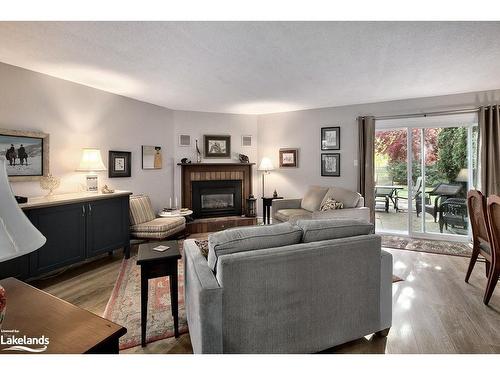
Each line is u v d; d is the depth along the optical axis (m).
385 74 3.46
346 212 4.07
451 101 4.41
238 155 5.88
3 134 3.00
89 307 2.40
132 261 3.62
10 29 2.30
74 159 3.72
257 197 6.01
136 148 4.63
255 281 1.45
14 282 1.33
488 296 2.36
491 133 4.08
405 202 4.95
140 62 3.03
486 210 2.40
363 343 1.87
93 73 3.37
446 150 4.62
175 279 1.92
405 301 2.45
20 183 3.17
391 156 5.04
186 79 3.61
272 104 5.09
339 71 3.35
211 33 2.38
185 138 5.45
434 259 3.59
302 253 1.56
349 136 5.16
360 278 1.76
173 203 5.35
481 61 3.04
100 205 3.35
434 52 2.80
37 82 3.29
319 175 5.47
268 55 2.86
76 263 3.18
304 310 1.59
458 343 1.86
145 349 1.83
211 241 1.57
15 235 0.74
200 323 1.35
